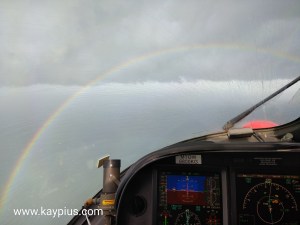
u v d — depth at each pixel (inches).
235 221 26.5
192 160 28.0
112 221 28.0
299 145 25.5
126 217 28.6
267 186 26.5
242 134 31.7
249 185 26.8
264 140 32.1
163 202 28.3
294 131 32.7
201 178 28.0
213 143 28.1
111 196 26.7
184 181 28.3
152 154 27.8
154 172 28.6
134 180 28.8
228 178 27.3
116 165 27.0
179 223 27.9
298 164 26.1
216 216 27.3
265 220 26.2
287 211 25.9
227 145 26.6
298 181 25.9
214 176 27.8
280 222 26.0
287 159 26.3
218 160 27.6
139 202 28.6
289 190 26.0
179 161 28.3
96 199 29.3
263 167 26.6
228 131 32.7
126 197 28.6
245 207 26.7
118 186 26.9
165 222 28.0
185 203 28.0
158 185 28.5
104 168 27.1
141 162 27.8
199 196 27.9
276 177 26.3
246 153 27.1
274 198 26.3
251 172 26.8
